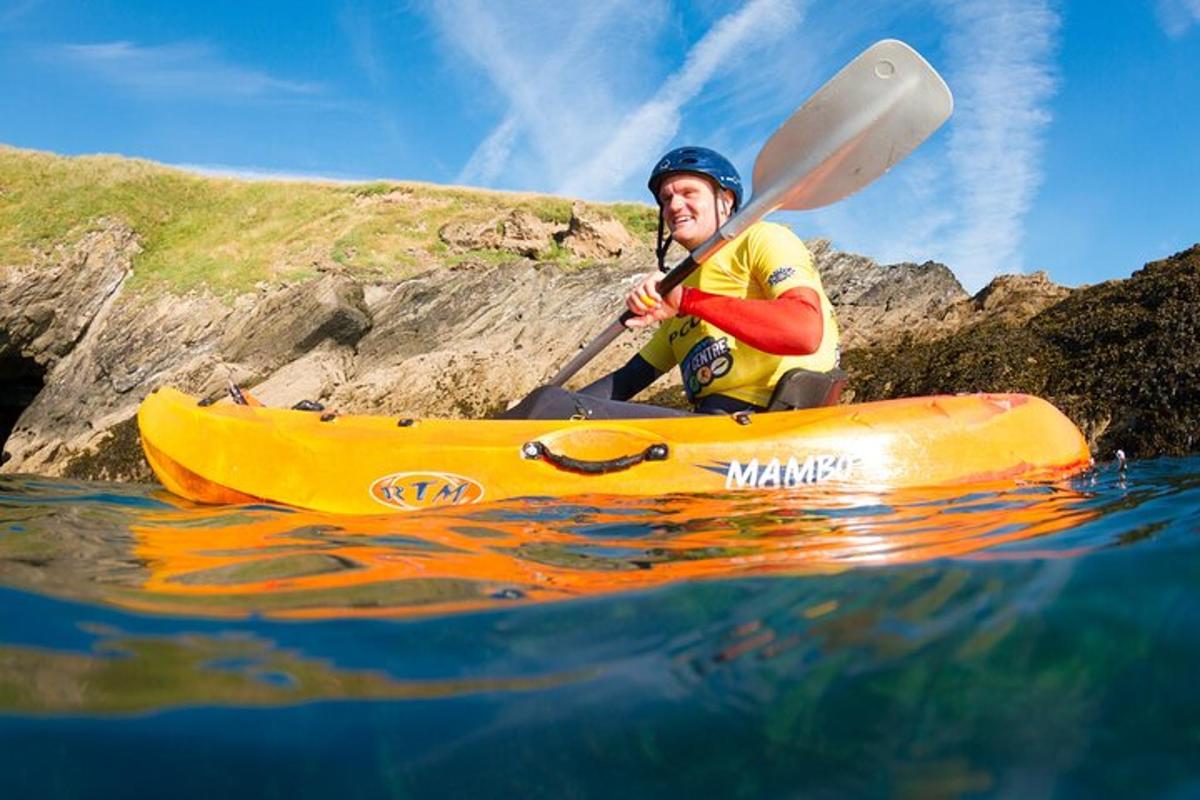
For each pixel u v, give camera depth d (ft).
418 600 4.66
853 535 6.16
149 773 2.81
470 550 6.17
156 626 4.22
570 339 45.57
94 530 7.55
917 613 3.87
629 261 50.88
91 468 47.50
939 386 26.91
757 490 8.65
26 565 5.80
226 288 63.62
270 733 3.06
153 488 13.16
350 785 2.74
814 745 2.84
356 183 78.13
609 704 3.21
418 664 3.67
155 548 6.53
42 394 59.06
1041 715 2.92
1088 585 3.99
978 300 34.04
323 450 9.51
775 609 4.12
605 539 6.49
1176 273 24.26
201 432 10.60
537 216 73.72
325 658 3.76
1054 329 26.12
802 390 10.25
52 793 2.69
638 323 10.78
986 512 6.99
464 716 3.16
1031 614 3.70
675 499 8.34
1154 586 3.89
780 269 10.34
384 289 52.49
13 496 10.93
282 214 73.31
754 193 11.05
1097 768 2.61
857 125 10.64
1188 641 3.30
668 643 3.78
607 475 8.86
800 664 3.42
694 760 2.81
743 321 9.75
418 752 2.92
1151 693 2.98
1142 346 22.52
